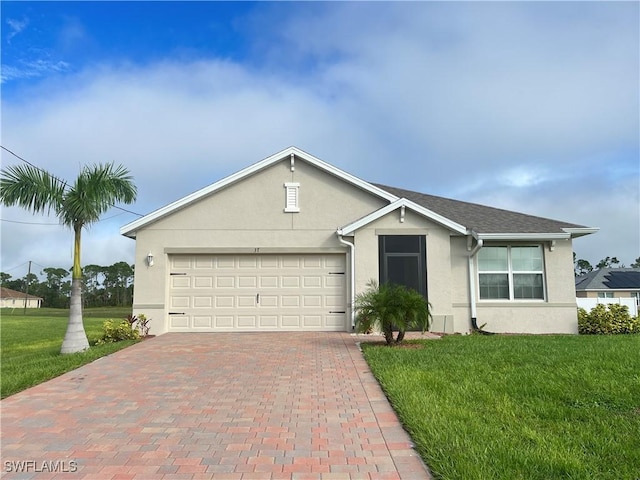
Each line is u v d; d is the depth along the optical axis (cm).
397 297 1077
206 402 644
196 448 473
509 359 866
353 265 1366
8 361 1006
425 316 1077
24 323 2792
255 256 1413
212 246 1400
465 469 395
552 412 561
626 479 388
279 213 1420
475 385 679
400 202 1359
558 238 1377
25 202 1072
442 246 1373
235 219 1414
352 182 1424
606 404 597
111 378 794
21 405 637
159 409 614
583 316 1423
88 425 550
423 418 532
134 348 1093
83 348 1094
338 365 883
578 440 472
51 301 7100
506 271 1427
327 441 490
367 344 1108
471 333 1354
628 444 462
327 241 1412
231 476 406
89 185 1093
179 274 1402
